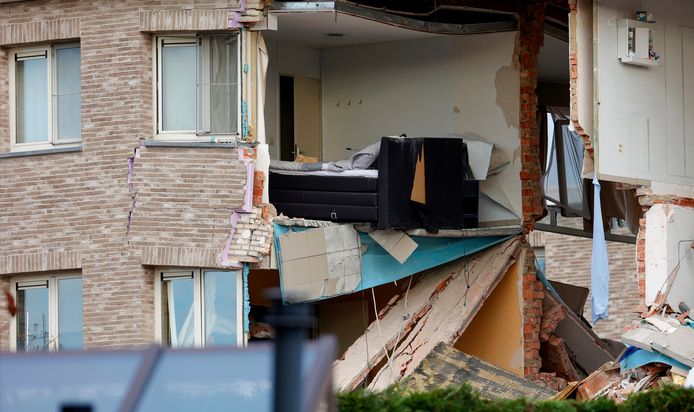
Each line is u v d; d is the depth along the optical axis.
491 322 54.84
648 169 49.91
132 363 22.83
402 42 56.22
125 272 50.03
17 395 22.39
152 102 50.44
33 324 51.84
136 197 49.97
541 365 55.75
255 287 53.19
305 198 50.03
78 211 50.84
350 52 57.09
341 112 57.12
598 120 48.59
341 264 49.66
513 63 54.72
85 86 50.91
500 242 54.31
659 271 49.34
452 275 53.81
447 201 51.47
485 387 47.81
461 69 55.41
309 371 21.06
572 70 48.91
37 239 51.44
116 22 50.50
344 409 32.50
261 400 21.83
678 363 45.78
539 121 64.31
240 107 49.38
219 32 49.84
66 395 22.34
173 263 49.47
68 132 51.75
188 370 22.52
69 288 51.53
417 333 51.44
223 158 49.22
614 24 49.31
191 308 49.75
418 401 33.09
